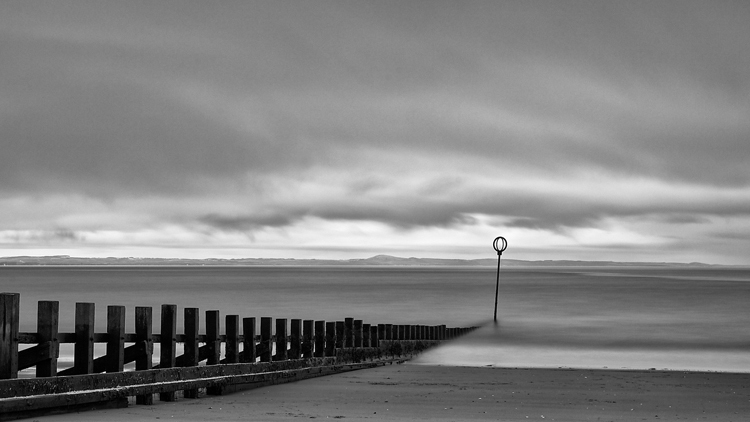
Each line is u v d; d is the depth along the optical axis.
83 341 11.57
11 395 10.03
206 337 15.08
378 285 129.00
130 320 49.16
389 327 28.34
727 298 79.44
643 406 15.12
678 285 123.94
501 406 14.62
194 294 95.00
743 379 20.86
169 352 13.42
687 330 41.97
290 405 13.80
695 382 19.98
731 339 36.38
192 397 14.23
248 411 12.61
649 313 57.38
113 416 11.05
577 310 61.97
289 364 18.56
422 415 12.98
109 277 192.62
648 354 30.86
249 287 119.38
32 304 69.81
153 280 162.25
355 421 11.80
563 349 32.72
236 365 15.57
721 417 13.68
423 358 29.45
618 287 114.12
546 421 12.66
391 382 19.06
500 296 87.69
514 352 31.55
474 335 37.84
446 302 76.88
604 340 35.84
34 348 10.83
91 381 11.34
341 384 18.23
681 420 13.16
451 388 17.91
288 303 76.12
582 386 18.81
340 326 22.80
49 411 10.70
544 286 120.62
